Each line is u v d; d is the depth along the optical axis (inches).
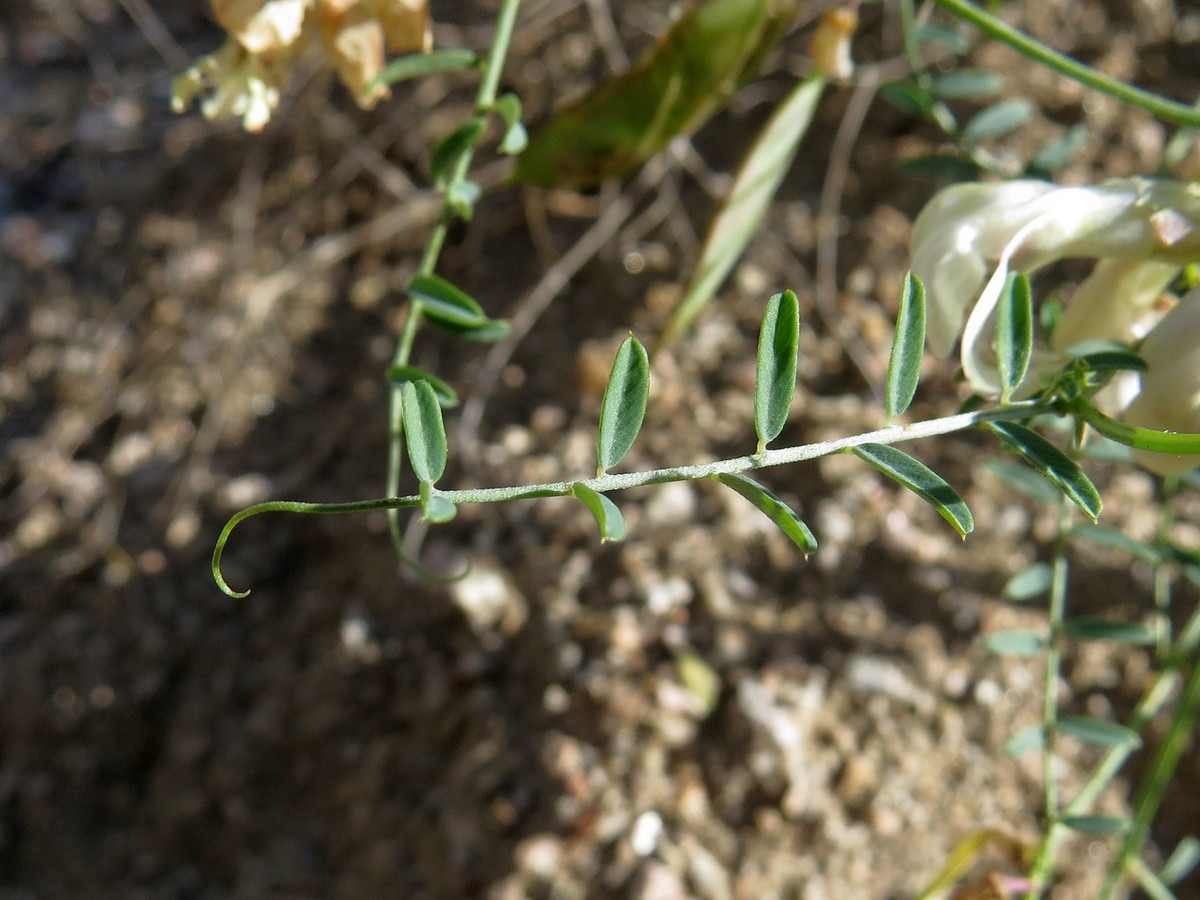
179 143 12.8
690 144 11.1
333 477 10.6
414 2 5.8
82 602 10.8
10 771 10.3
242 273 11.8
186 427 11.3
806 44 11.2
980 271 4.8
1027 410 4.2
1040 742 6.4
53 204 13.1
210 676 10.2
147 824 9.9
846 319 10.2
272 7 5.6
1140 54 10.6
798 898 8.3
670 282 10.6
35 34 14.7
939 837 8.4
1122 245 4.8
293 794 9.6
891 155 10.7
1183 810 8.4
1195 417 4.5
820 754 8.6
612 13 11.8
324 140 12.0
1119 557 8.9
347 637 9.6
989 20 5.3
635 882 8.3
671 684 8.8
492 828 8.7
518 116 5.6
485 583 9.4
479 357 10.6
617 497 9.6
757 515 9.4
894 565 9.2
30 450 11.6
